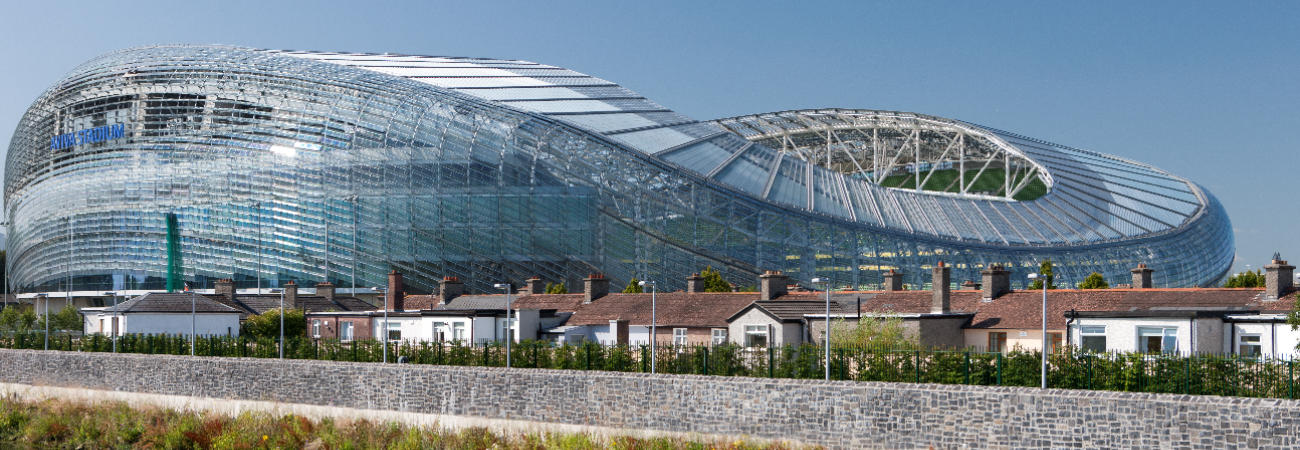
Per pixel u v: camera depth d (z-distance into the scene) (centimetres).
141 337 7319
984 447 3778
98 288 13162
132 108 13300
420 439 4416
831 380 4434
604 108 13600
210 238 12656
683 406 4403
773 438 4197
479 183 12050
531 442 4275
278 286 12356
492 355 6012
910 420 3928
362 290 12069
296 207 12362
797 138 18512
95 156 13412
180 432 4684
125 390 5978
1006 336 5969
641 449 4059
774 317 6309
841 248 12006
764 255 11925
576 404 4634
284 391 5419
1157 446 3478
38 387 6128
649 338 7162
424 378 5025
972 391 3825
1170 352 4562
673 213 11956
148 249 12912
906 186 19362
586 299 8156
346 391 5231
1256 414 3325
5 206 16612
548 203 12012
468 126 12231
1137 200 14712
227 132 12838
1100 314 5441
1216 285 14475
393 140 12238
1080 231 13312
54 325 10975
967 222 12862
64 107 13925
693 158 12644
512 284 11894
